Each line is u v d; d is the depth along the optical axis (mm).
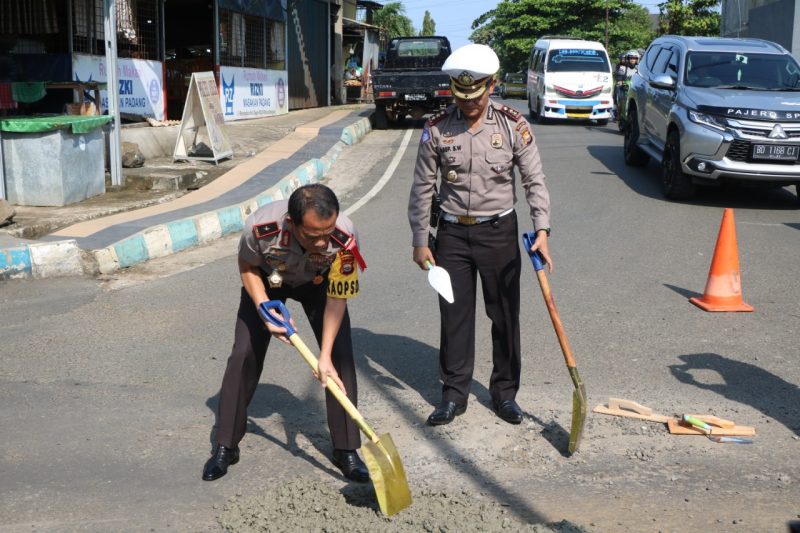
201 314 6254
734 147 10211
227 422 3773
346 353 3791
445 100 19375
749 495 3570
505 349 4387
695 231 9172
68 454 3973
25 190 9812
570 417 4426
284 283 3740
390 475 3309
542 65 21172
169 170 12062
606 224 9500
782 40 19656
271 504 3477
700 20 31391
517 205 10664
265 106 20969
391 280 7250
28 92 11328
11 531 3287
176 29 18859
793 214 10180
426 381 5004
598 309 6398
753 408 4543
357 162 14344
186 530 3316
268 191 10688
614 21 59406
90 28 13117
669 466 3857
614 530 3277
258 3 20188
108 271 7512
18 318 6121
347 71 31094
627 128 13680
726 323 6066
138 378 4977
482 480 3752
